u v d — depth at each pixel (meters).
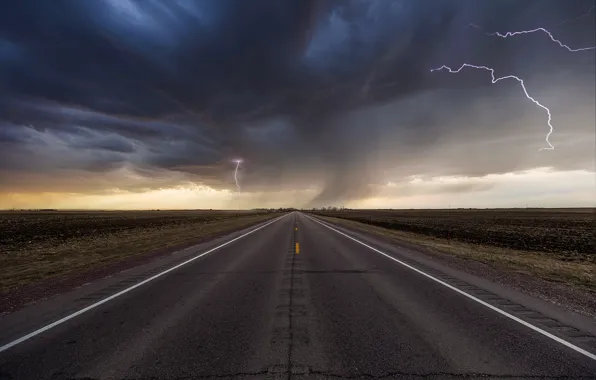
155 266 10.57
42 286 8.02
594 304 6.24
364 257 12.27
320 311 5.68
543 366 3.69
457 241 21.77
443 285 7.70
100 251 15.34
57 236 24.77
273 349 4.12
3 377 3.51
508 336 4.55
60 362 3.84
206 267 10.21
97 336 4.61
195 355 3.97
